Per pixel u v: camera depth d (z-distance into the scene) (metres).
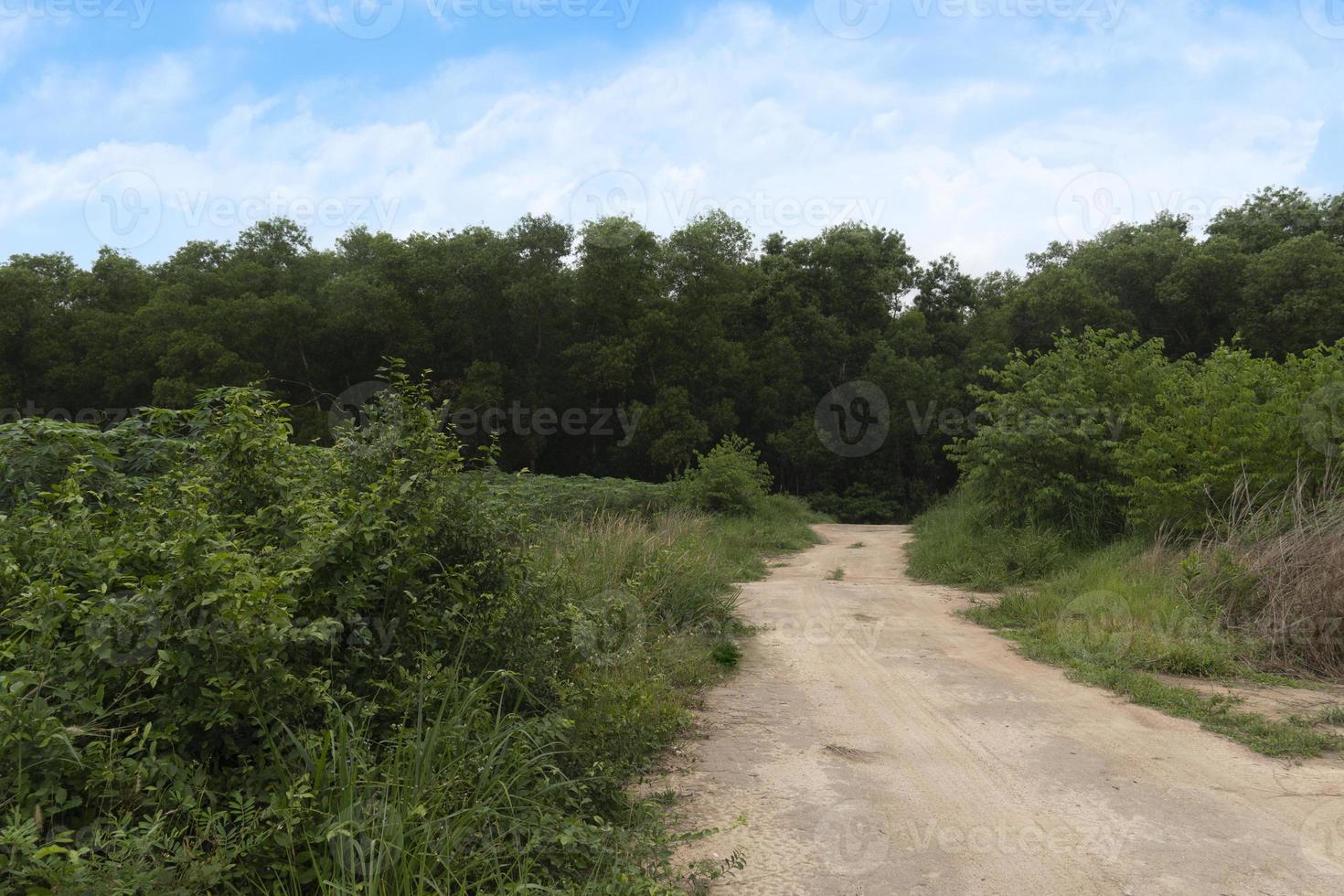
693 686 6.56
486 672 4.36
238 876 2.71
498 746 3.64
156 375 31.55
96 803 2.73
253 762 3.15
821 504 41.31
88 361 33.44
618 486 19.73
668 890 3.22
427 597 4.23
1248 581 8.26
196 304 34.41
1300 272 34.12
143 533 3.50
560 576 5.57
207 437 4.50
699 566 9.59
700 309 37.81
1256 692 6.60
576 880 3.26
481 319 33.38
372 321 31.08
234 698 3.04
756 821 4.10
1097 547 13.39
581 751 4.20
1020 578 12.15
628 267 34.75
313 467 4.58
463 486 4.79
